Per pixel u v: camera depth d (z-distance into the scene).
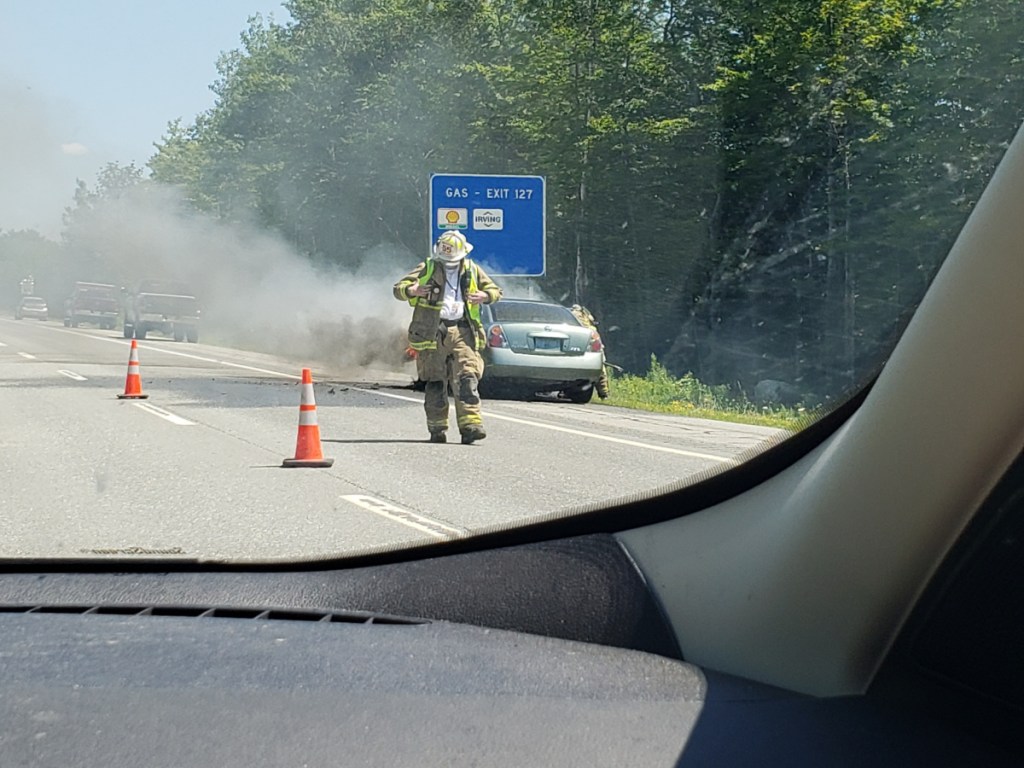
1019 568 1.75
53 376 20.86
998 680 1.81
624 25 35.72
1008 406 1.65
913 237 22.84
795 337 29.06
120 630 2.75
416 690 2.27
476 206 25.61
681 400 20.75
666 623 2.29
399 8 50.84
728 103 31.14
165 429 12.51
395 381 21.92
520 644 2.51
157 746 2.02
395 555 3.14
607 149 35.62
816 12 28.12
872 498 1.87
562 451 10.93
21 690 2.29
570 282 36.91
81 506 7.50
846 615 1.96
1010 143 1.58
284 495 8.05
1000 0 21.70
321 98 52.50
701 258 33.66
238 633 2.72
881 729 1.92
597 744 2.00
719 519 2.25
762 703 2.03
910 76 24.38
